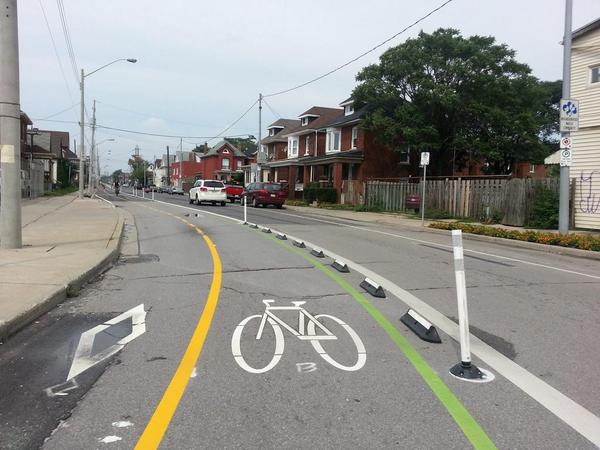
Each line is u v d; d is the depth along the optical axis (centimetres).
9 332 568
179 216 2322
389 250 1303
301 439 360
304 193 3994
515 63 3256
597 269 1101
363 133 3694
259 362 505
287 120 6266
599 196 1808
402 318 648
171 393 432
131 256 1148
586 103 1855
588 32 1847
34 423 378
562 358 530
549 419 394
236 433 367
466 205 2392
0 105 1067
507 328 632
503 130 3228
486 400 426
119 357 515
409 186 2862
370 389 445
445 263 1112
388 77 3331
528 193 2009
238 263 1062
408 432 371
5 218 1097
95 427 373
